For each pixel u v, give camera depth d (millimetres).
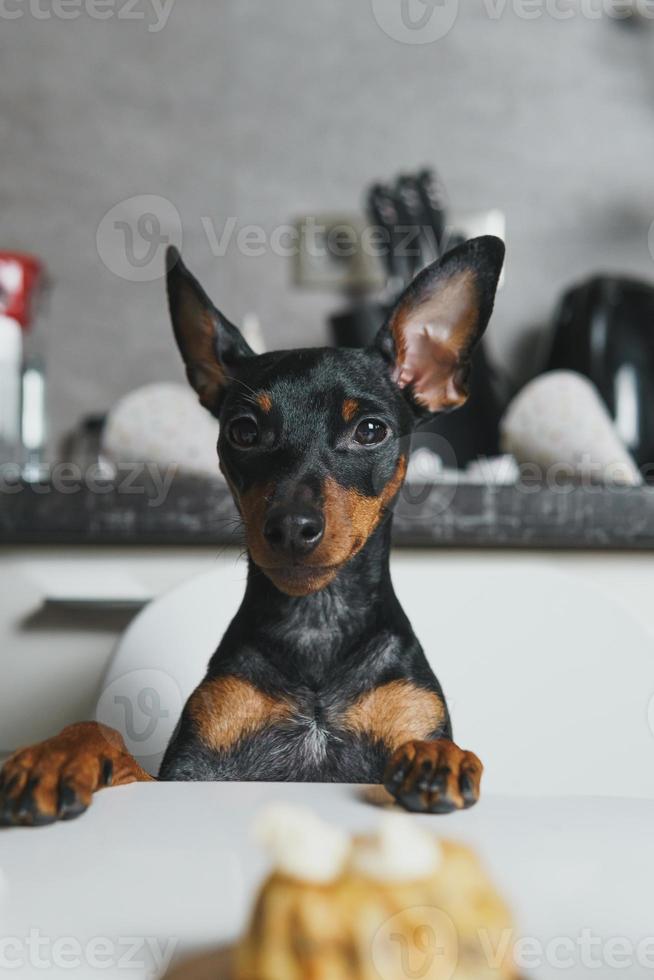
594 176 2992
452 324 1135
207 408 1135
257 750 1043
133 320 2994
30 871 526
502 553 1564
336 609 1051
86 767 708
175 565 1568
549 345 2758
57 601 1509
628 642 1241
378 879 416
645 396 2469
